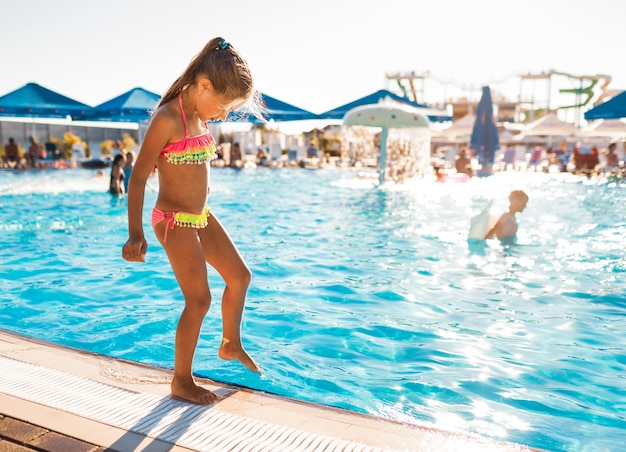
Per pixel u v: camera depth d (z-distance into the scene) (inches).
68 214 370.9
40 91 662.5
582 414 100.6
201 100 92.7
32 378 95.5
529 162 929.5
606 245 268.8
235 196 506.9
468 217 367.6
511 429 94.3
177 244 94.0
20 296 178.7
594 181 673.0
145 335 143.3
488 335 143.8
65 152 954.7
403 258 239.6
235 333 107.4
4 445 71.8
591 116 676.7
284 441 75.5
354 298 178.4
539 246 267.0
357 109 644.7
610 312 164.1
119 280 199.6
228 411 86.0
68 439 74.1
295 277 206.1
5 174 687.7
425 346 135.6
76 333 144.4
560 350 133.4
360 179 722.2
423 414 99.7
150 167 90.8
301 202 458.6
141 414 83.6
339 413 86.0
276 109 727.1
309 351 132.2
